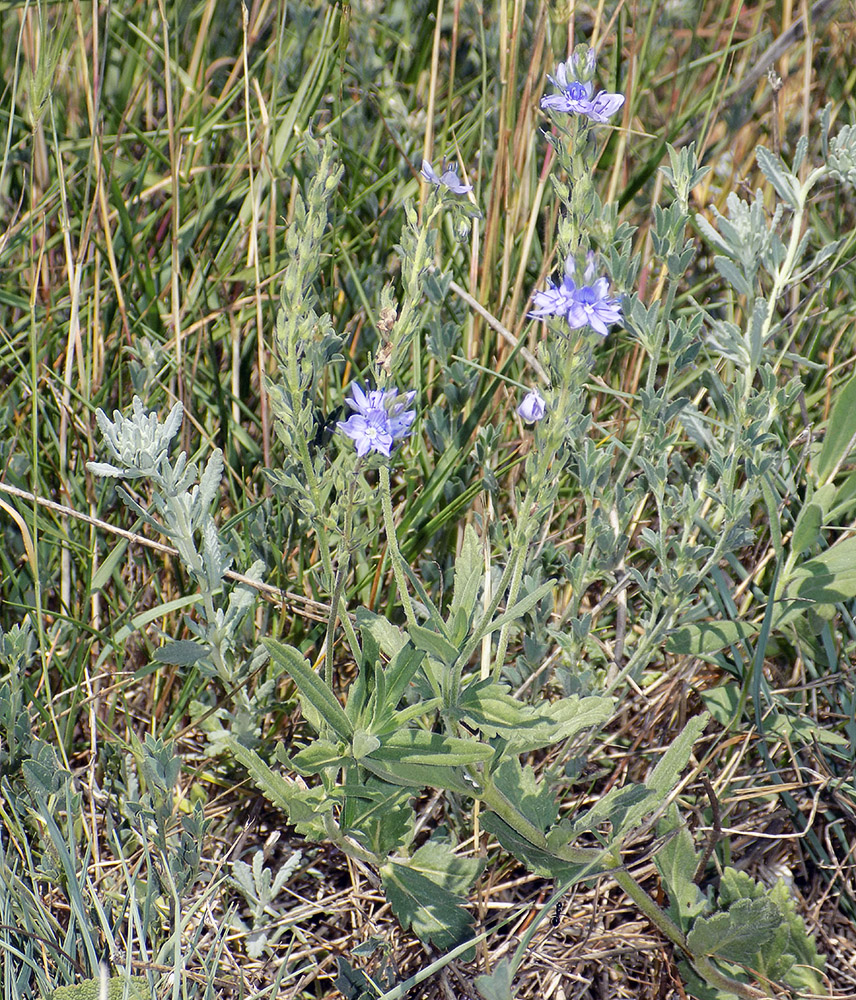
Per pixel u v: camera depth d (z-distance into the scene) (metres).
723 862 2.41
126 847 2.37
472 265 2.89
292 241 1.81
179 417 2.03
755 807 2.50
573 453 2.18
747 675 2.34
